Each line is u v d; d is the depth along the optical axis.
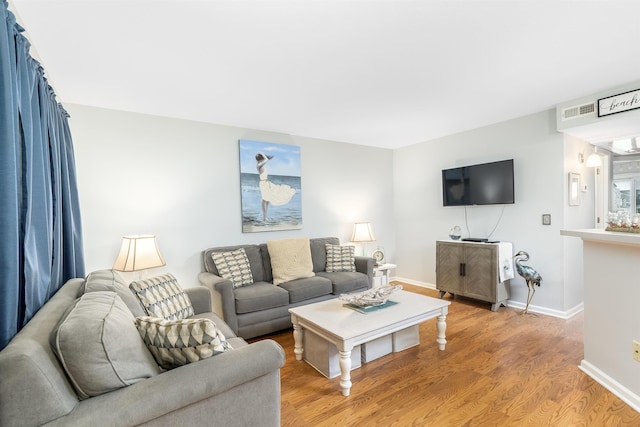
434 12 1.67
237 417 1.23
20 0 1.49
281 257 3.52
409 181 5.03
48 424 0.89
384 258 5.14
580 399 1.92
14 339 0.98
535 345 2.68
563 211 3.33
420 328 3.12
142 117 3.18
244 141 3.77
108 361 1.02
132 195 3.12
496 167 3.76
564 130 3.20
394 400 1.95
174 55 2.07
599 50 2.11
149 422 1.03
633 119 2.82
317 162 4.43
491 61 2.24
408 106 3.16
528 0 1.59
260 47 1.99
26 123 1.33
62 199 2.09
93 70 2.25
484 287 3.66
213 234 3.57
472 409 1.84
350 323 2.19
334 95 2.82
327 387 2.11
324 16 1.69
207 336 1.21
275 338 3.00
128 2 1.53
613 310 2.02
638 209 4.98
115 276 2.00
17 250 1.11
